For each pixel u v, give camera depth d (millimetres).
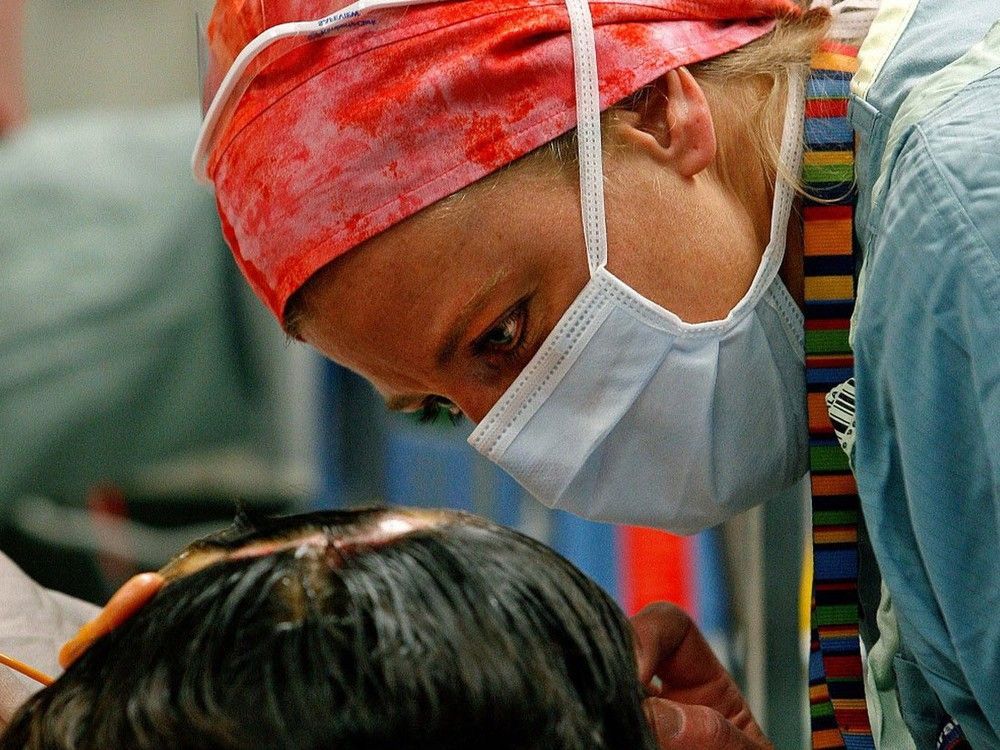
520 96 1878
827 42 2025
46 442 4293
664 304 1973
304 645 1166
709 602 3654
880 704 2006
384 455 4297
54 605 2246
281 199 1906
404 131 1856
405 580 1229
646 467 2076
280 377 4469
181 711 1154
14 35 4492
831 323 2012
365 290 1913
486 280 1899
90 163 4426
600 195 1900
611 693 1318
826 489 2049
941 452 1678
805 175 1990
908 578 1789
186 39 4891
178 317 4383
